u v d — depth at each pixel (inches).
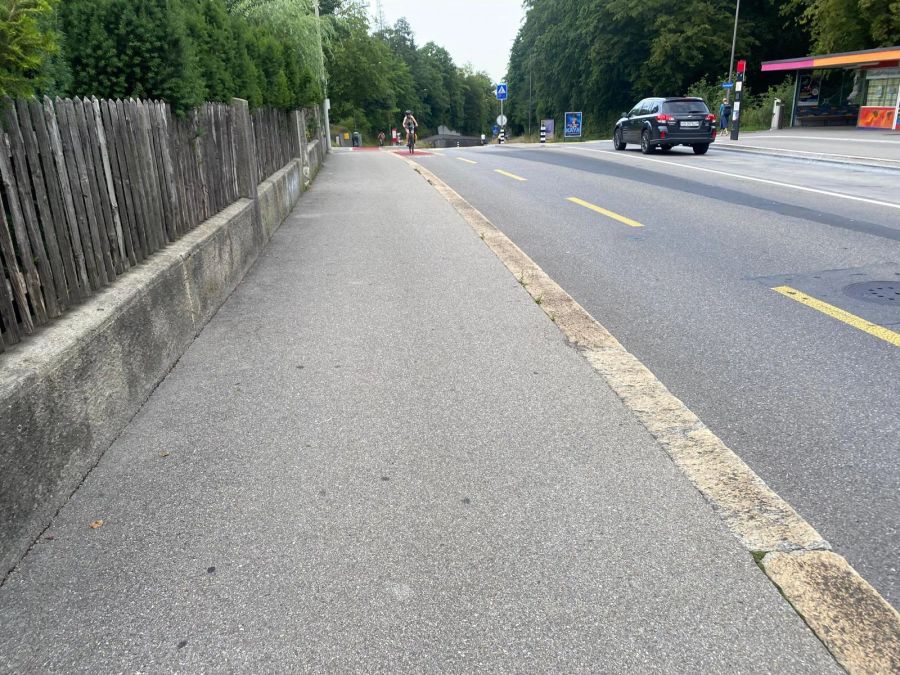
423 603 94.4
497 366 178.9
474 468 129.0
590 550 104.5
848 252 299.3
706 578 97.7
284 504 118.9
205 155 251.6
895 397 157.9
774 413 152.3
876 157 679.7
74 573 101.8
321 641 88.0
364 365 181.8
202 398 162.7
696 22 1936.5
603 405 154.3
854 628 87.9
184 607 94.7
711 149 955.3
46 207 132.3
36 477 110.2
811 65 1294.3
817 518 114.3
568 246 339.0
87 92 199.9
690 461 129.4
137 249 177.9
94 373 132.6
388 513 115.6
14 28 122.3
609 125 2397.9
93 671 84.0
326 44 1058.1
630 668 82.6
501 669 83.0
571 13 2351.1
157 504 119.3
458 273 278.5
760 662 83.0
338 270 287.7
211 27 329.4
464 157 973.8
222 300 240.2
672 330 209.8
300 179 541.0
